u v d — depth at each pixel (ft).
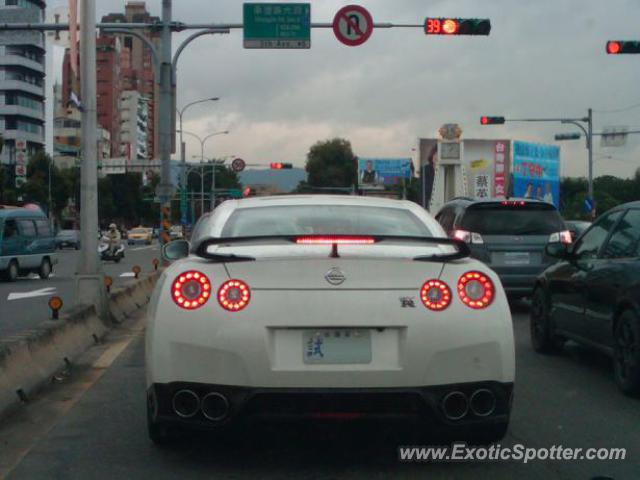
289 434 19.54
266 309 15.49
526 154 276.82
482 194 271.49
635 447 18.83
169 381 15.64
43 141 350.43
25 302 57.11
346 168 374.84
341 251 16.29
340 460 17.71
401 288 15.81
